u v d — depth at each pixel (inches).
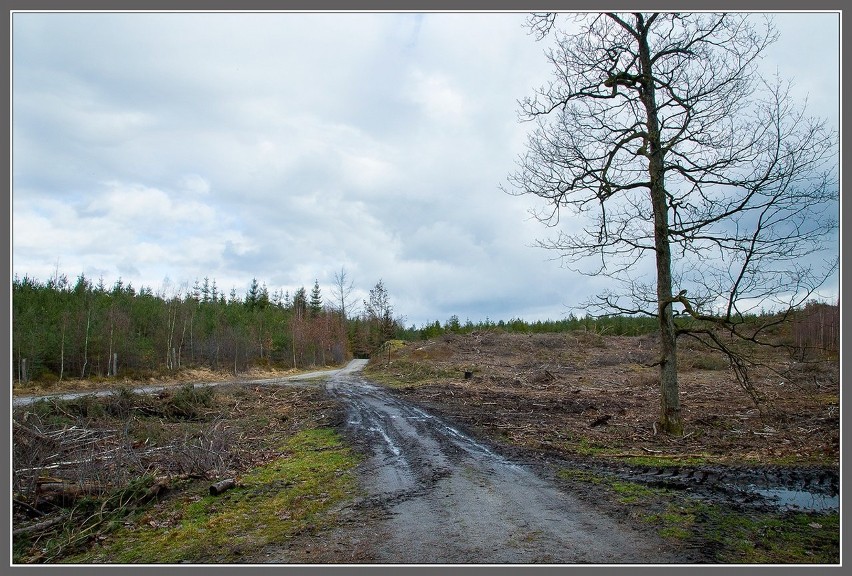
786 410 590.6
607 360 1459.2
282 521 255.0
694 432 460.1
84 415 623.8
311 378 1499.8
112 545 239.6
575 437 459.2
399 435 506.9
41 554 235.6
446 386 1040.8
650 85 457.7
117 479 334.0
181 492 327.0
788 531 215.0
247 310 2667.3
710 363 1226.6
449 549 206.4
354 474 349.1
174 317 1814.7
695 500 260.5
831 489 278.8
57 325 1414.9
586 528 225.0
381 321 2233.0
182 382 1380.4
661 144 453.7
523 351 1691.7
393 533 228.5
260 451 458.3
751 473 312.5
